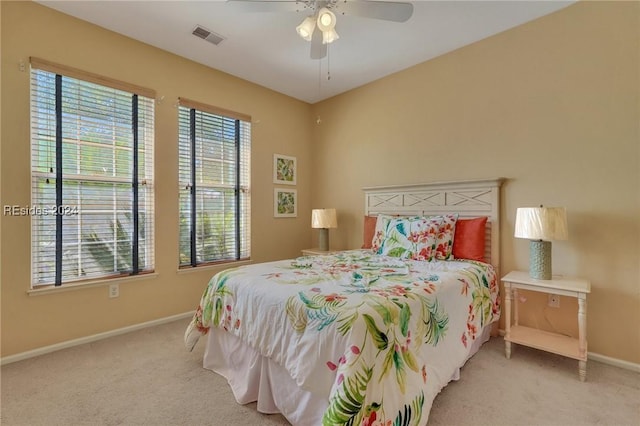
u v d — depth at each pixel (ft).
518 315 8.30
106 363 6.99
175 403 5.53
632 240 6.77
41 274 7.60
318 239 14.38
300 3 6.20
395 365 4.36
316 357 4.41
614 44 6.97
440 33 8.71
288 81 12.05
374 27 8.41
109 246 8.67
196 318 6.97
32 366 6.84
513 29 8.45
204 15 7.95
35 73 7.50
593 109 7.24
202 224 10.75
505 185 8.61
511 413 5.22
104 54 8.46
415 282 5.96
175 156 9.95
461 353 6.06
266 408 5.27
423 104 10.46
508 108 8.56
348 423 3.68
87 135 8.27
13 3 7.14
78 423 5.00
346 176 13.04
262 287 5.78
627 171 6.84
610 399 5.62
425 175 10.41
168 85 9.77
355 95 12.64
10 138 7.11
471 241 8.56
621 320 6.88
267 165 12.72
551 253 7.30
